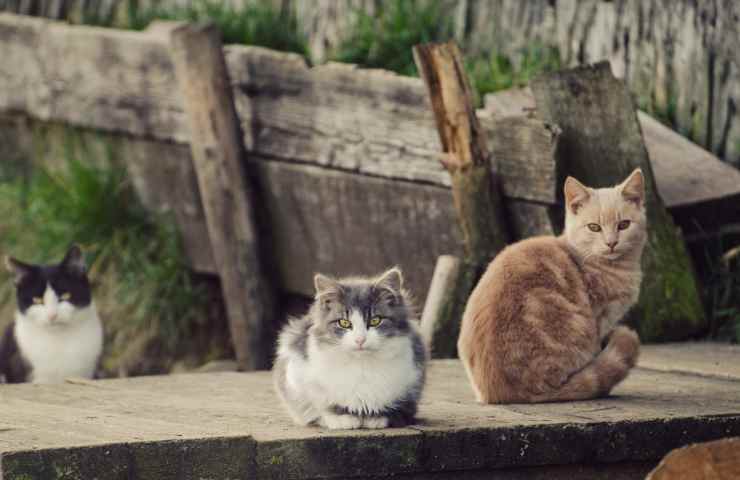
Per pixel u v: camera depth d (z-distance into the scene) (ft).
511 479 20.45
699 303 31.30
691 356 28.53
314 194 37.06
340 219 36.52
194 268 41.16
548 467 20.62
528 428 20.18
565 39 36.65
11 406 23.35
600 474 20.86
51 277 34.14
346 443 19.33
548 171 30.42
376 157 34.91
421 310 34.65
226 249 37.86
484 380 22.84
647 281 30.99
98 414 22.13
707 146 34.19
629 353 23.17
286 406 21.38
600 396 23.21
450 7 39.50
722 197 31.78
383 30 39.14
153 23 42.24
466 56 38.81
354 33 39.60
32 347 34.30
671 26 34.68
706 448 16.85
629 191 24.20
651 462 21.06
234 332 38.27
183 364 39.70
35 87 44.68
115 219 41.81
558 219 30.99
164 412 22.41
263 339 37.96
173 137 40.42
